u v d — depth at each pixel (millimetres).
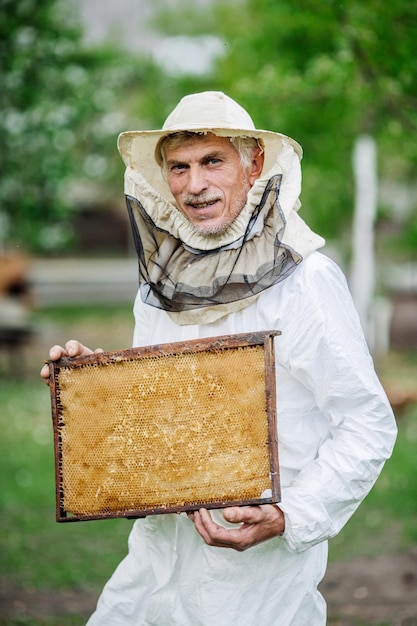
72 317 19031
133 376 2611
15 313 13367
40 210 12758
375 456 2613
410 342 14500
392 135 7934
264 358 2486
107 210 29844
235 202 2740
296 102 8148
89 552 6148
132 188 2854
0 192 12422
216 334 2783
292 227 2693
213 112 2732
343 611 4984
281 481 2762
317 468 2625
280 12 7621
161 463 2576
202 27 15062
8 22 11078
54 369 2682
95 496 2643
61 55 11773
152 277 2814
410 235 16094
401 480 7523
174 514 2807
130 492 2613
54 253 29438
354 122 9773
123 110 15359
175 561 2803
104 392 2633
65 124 12406
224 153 2729
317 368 2633
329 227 12953
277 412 2736
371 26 6629
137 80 14531
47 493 7590
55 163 12492
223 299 2711
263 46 9289
